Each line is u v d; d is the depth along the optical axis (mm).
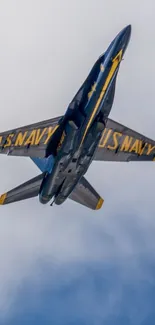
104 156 172625
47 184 167250
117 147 171125
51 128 159125
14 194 170375
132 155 173500
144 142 170875
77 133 153000
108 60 146000
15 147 162625
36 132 160125
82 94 152000
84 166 161375
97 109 150250
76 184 167250
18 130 159125
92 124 152625
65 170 161375
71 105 154375
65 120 155875
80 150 156250
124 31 144750
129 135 169375
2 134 159000
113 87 149625
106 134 168250
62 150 157750
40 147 164250
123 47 145000
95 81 148250
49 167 165750
